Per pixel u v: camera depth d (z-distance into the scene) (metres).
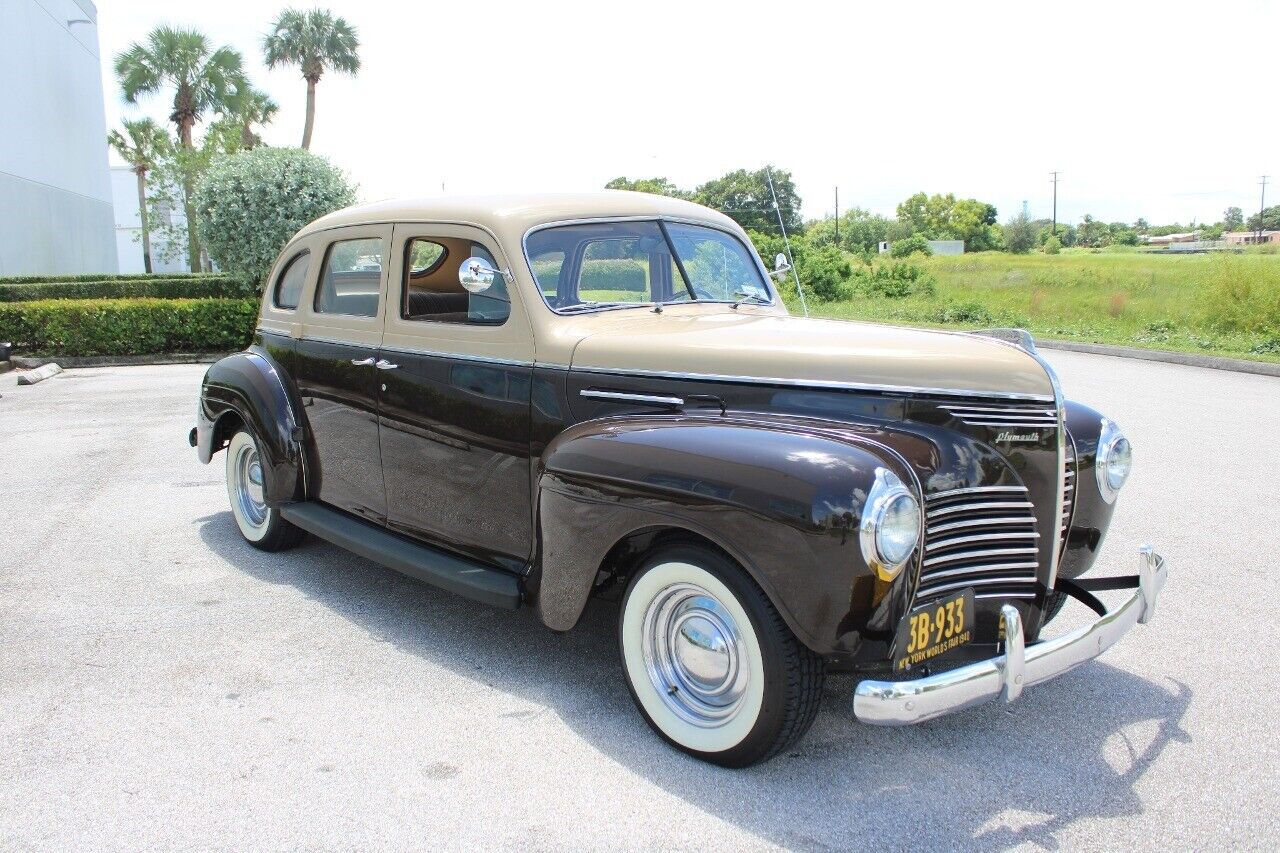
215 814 2.86
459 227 3.96
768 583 2.73
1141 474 7.03
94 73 31.52
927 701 2.57
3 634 4.27
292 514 4.83
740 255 4.66
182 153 34.34
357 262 4.49
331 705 3.56
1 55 22.84
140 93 37.88
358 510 4.63
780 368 3.27
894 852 2.65
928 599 2.91
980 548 3.06
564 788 2.98
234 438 5.43
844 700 3.61
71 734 3.36
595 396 3.53
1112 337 17.42
